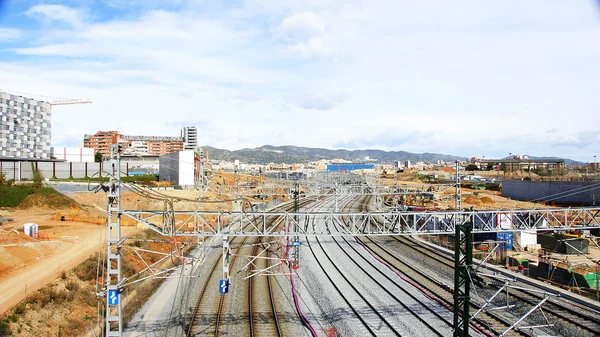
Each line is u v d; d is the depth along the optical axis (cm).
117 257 2294
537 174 13025
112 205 2325
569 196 8112
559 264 3988
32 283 2958
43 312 2594
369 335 2644
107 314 2250
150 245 4638
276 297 3359
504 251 4484
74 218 5956
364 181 9638
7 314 2417
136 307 3034
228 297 3316
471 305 3139
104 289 2288
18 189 6744
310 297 3394
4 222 5269
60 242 4219
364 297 3366
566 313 2877
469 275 1850
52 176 10412
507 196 10338
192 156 9206
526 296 3244
